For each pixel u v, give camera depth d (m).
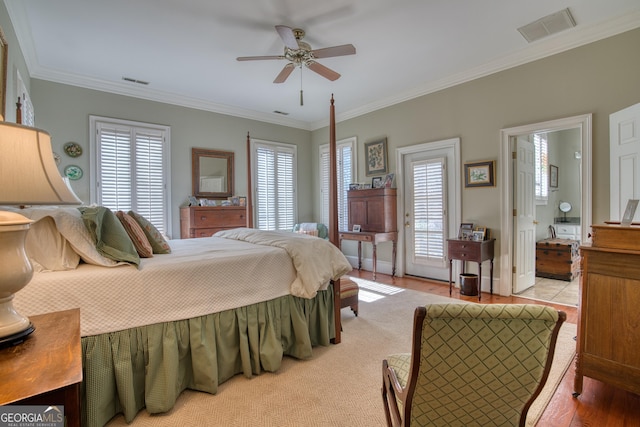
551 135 5.68
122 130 4.32
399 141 4.85
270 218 5.86
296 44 2.67
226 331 2.04
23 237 1.02
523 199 3.96
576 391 1.88
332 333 2.62
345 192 5.79
